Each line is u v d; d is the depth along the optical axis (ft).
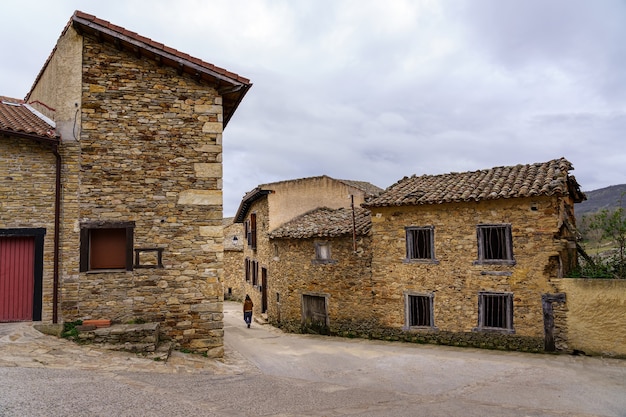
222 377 28.37
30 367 23.59
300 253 57.52
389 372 34.53
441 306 45.37
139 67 33.63
